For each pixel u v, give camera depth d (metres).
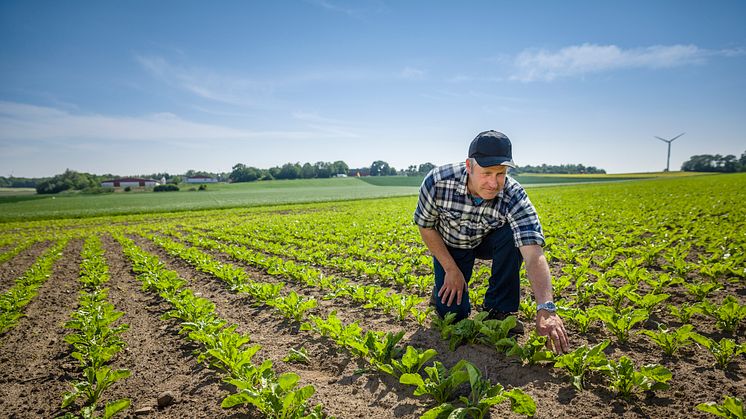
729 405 2.40
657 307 4.88
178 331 4.83
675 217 13.40
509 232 4.00
